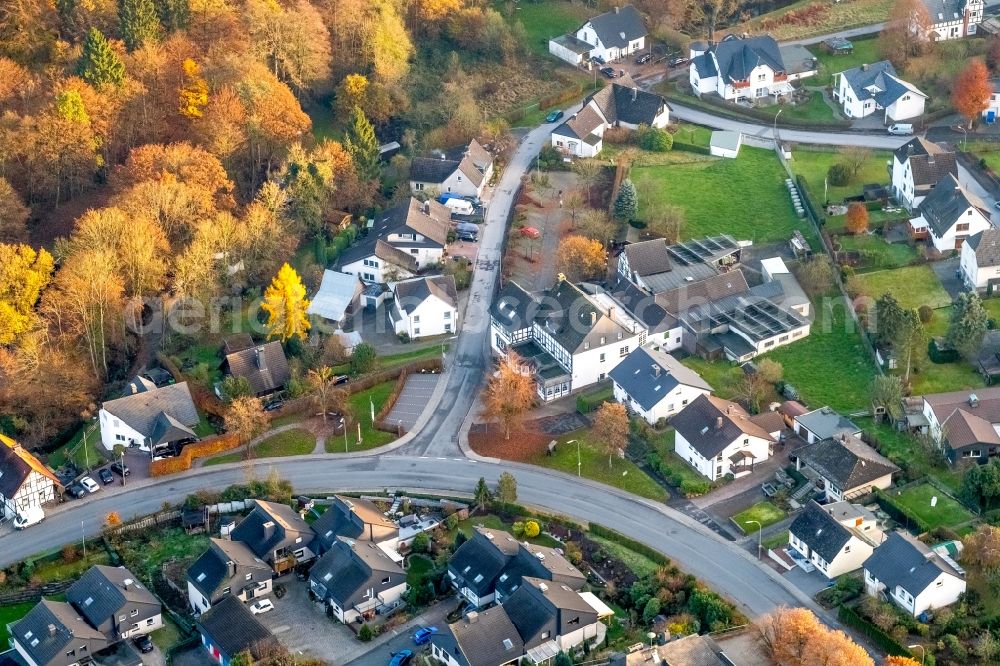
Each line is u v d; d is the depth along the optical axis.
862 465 196.88
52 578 192.62
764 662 168.00
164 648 179.88
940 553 181.00
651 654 162.88
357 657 175.75
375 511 197.00
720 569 186.50
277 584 189.38
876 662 168.62
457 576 184.50
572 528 196.62
